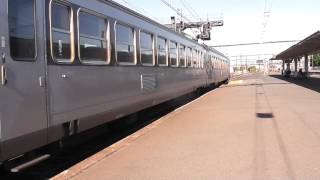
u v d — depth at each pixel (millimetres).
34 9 7262
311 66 144375
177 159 8906
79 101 8750
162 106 18906
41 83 7312
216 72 36000
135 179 7539
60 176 7988
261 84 45344
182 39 20203
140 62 13156
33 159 8344
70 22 8602
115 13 11125
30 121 6938
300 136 11023
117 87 11008
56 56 7926
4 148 6309
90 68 9344
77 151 10414
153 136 11820
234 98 24953
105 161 9031
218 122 14180
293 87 36844
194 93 26547
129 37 12266
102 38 10242
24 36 6922
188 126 13500
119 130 13297
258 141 10500
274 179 7191
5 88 6344
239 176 7434
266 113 16406
